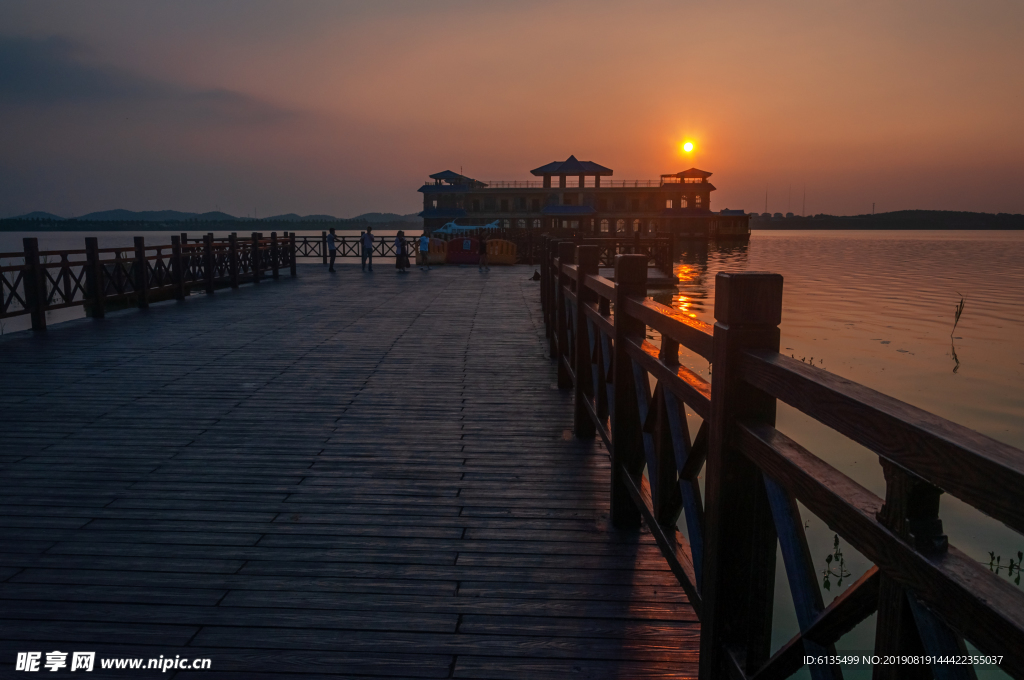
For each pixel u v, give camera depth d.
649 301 3.13
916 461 1.09
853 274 42.75
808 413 1.47
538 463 4.70
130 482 4.30
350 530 3.63
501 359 8.23
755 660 1.91
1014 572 4.71
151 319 11.34
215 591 3.00
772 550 1.89
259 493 4.14
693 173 99.44
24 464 4.61
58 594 2.97
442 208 99.88
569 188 98.38
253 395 6.49
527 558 3.32
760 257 67.00
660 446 2.77
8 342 9.14
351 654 2.55
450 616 2.81
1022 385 12.46
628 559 3.31
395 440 5.19
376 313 12.20
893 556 1.15
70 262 10.67
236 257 16.44
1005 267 50.25
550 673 2.44
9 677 2.41
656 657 2.54
